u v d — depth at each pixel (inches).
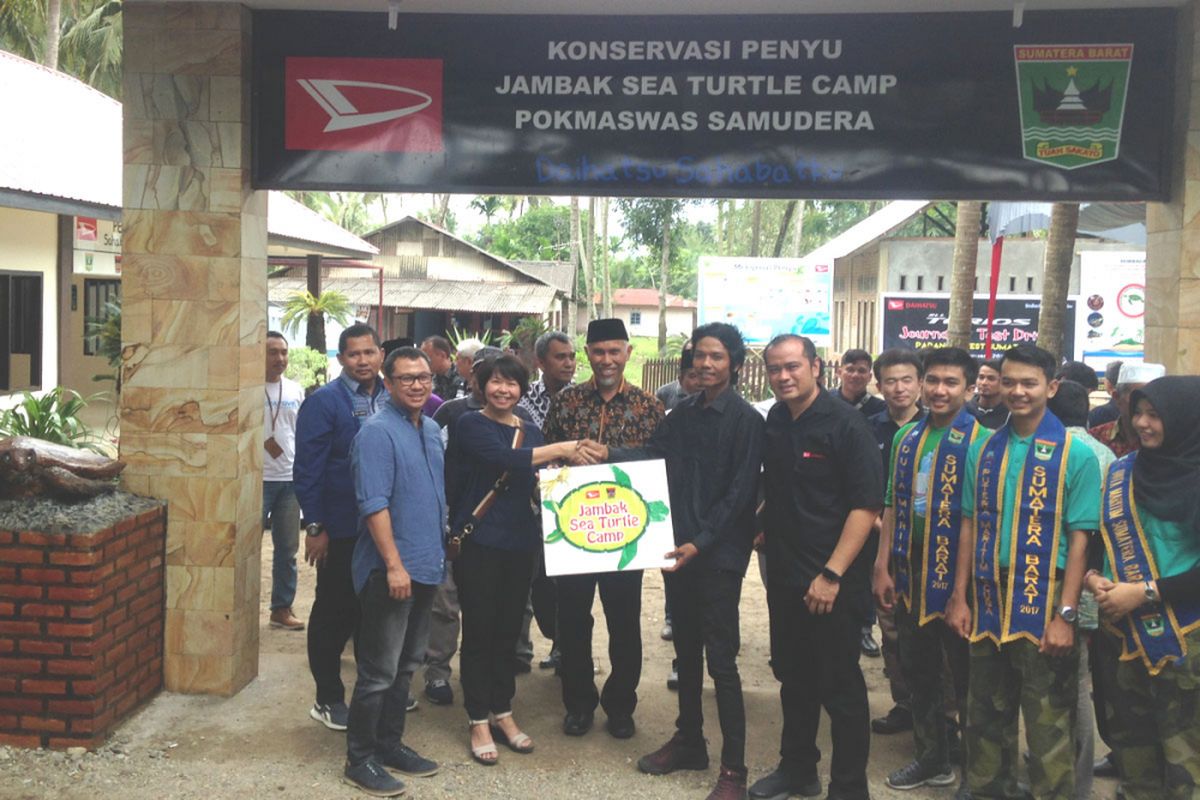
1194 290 197.2
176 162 202.7
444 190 209.0
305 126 208.1
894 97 203.3
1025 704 158.6
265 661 230.5
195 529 206.2
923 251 849.5
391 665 174.7
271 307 891.4
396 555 170.2
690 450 179.9
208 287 203.3
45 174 502.9
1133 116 199.8
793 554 171.6
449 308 1208.2
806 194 205.5
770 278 857.5
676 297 2447.1
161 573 205.5
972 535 166.2
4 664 180.9
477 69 207.5
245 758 184.1
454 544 189.9
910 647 178.1
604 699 199.2
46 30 1189.7
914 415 214.1
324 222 799.1
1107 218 435.2
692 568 178.9
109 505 193.2
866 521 165.0
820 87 204.2
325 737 193.2
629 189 207.5
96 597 180.9
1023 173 202.4
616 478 178.7
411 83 207.6
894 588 181.6
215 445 204.8
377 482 170.7
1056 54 200.2
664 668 242.8
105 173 569.3
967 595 167.6
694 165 206.5
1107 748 199.6
